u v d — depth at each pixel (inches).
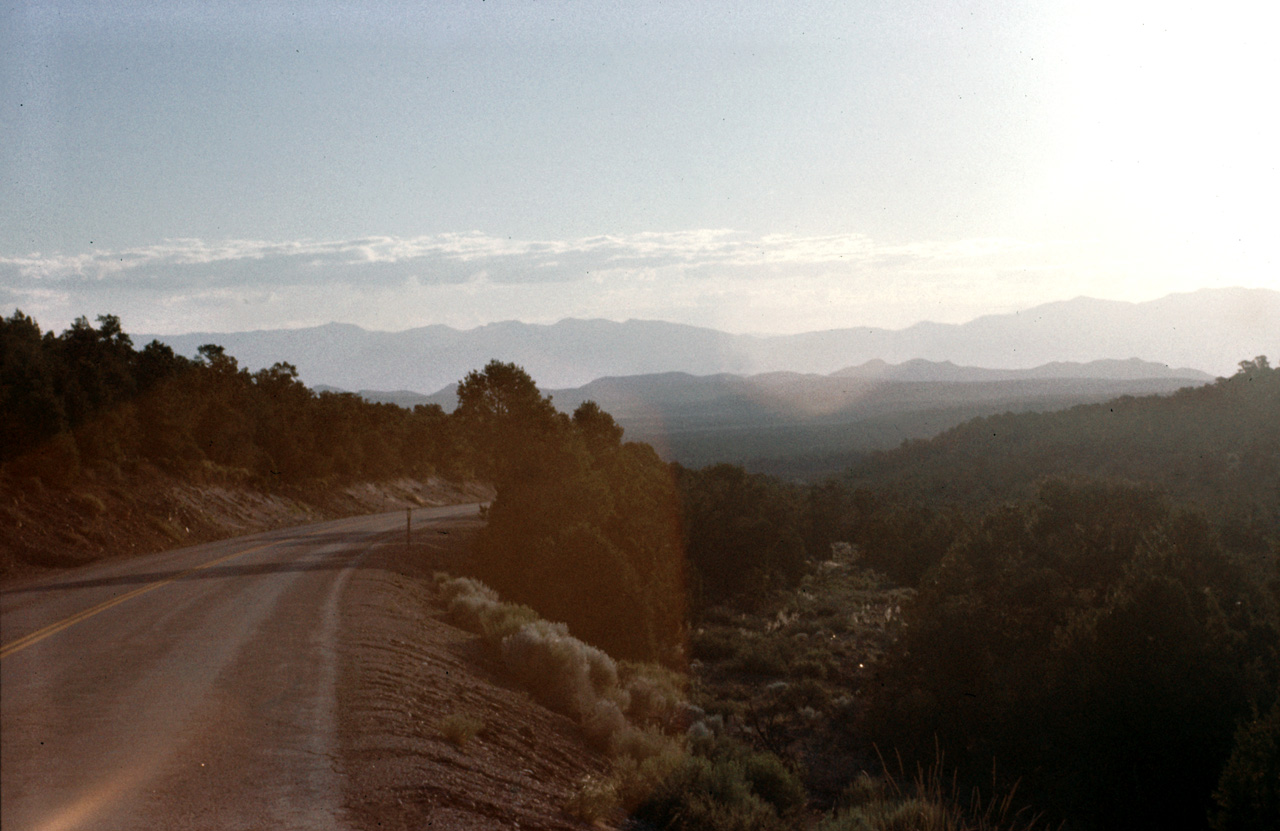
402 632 724.7
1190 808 920.3
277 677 491.8
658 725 805.2
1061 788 986.1
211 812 285.7
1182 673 959.6
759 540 2630.4
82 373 1579.7
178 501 1662.2
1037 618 1357.0
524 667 736.3
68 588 845.2
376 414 3833.7
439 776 373.7
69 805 276.1
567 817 412.5
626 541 1646.2
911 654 1362.0
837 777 1078.4
